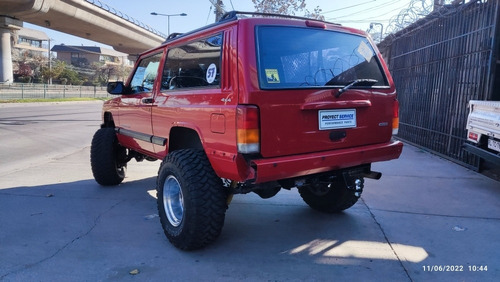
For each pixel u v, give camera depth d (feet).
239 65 10.80
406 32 35.88
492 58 22.56
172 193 13.25
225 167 11.14
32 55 245.24
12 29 130.21
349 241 13.46
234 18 11.62
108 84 17.38
